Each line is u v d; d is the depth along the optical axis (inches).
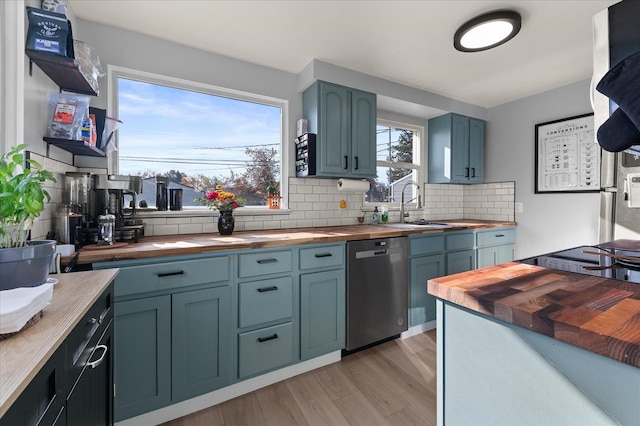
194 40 78.4
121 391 51.4
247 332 64.3
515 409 25.6
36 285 30.7
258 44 80.4
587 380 21.2
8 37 44.5
